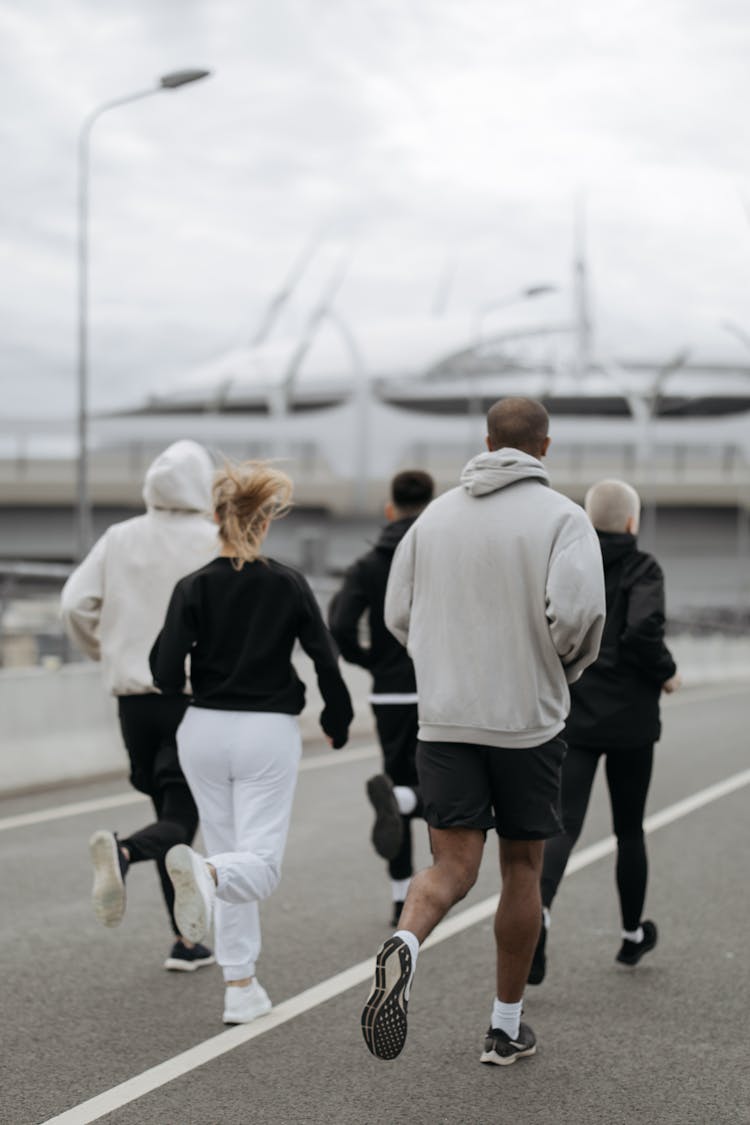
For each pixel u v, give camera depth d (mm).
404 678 6273
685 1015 4824
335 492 84000
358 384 97312
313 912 6406
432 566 4234
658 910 6500
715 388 98875
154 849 4559
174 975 5312
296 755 4750
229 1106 3877
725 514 90125
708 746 14867
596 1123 3771
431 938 5949
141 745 5457
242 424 98938
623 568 5270
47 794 10375
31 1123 3725
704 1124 3770
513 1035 4289
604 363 100188
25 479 80875
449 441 96875
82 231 26562
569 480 86500
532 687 4113
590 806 10125
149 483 5551
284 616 4715
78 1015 4770
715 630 41438
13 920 6203
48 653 15844
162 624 5445
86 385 26359
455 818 4070
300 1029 4621
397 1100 3943
